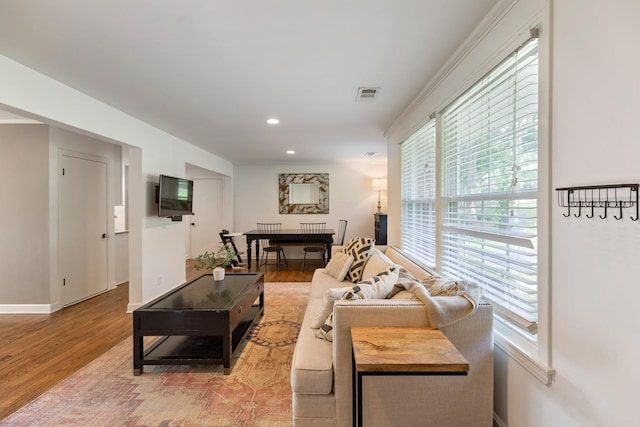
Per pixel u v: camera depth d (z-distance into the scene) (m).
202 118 3.55
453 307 1.54
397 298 1.77
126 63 2.20
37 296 3.69
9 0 1.51
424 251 3.01
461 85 2.07
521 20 1.43
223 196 7.17
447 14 1.66
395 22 1.73
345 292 1.84
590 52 1.06
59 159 3.83
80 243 4.13
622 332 0.95
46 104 2.41
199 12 1.63
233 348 2.50
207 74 2.38
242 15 1.66
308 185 7.33
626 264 0.94
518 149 1.54
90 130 2.86
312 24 1.75
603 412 1.02
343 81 2.53
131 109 3.23
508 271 1.63
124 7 1.58
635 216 0.91
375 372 1.13
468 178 2.10
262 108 3.20
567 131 1.17
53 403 1.95
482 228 1.91
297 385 1.57
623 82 0.94
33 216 3.69
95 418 1.81
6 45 1.95
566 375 1.17
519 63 1.49
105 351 2.68
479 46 1.83
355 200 7.31
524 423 1.41
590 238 1.07
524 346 1.46
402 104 3.11
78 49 2.00
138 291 3.70
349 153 5.86
